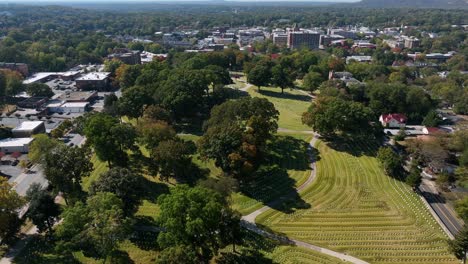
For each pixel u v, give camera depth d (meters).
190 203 72.12
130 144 111.31
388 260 79.19
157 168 107.62
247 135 111.94
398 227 91.00
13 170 117.75
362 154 131.12
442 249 83.25
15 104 190.25
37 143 117.12
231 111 131.25
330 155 129.00
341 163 123.56
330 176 115.00
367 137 145.75
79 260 76.75
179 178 110.50
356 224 91.69
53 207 81.00
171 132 116.81
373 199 103.25
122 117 170.00
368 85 193.00
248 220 92.25
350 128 137.75
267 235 86.69
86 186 105.25
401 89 179.38
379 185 111.06
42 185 108.19
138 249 80.06
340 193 105.81
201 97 166.50
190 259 65.25
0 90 190.75
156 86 168.50
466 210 89.56
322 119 135.25
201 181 97.00
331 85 199.50
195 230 68.69
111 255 75.94
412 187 110.31
